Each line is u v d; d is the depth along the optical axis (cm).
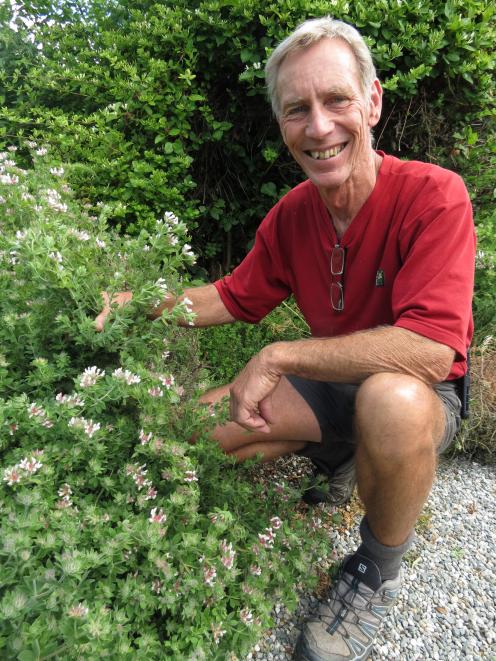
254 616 137
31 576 103
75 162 278
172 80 277
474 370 261
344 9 251
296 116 149
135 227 271
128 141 287
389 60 264
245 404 150
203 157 302
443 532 205
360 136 146
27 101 311
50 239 139
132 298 145
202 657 117
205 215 314
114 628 107
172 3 281
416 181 149
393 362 135
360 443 138
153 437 133
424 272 141
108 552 113
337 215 161
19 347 148
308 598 168
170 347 185
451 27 266
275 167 309
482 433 250
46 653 94
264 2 256
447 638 161
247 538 152
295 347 147
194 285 289
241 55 259
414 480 134
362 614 149
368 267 159
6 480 114
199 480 156
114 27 311
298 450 189
